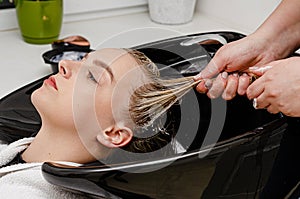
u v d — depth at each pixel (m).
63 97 0.72
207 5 1.39
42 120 0.75
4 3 1.21
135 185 0.58
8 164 0.77
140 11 1.41
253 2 1.21
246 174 0.61
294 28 0.78
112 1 1.34
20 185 0.69
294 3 0.77
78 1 1.30
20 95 0.86
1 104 0.84
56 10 1.14
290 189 0.64
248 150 0.59
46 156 0.74
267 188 0.63
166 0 1.28
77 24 1.30
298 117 0.64
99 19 1.34
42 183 0.69
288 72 0.62
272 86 0.63
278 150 0.62
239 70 0.76
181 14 1.31
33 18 1.12
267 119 0.71
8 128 0.82
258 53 0.77
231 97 0.72
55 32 1.16
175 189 0.59
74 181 0.59
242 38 0.83
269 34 0.77
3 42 1.16
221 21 1.34
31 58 1.08
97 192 0.60
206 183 0.59
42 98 0.73
